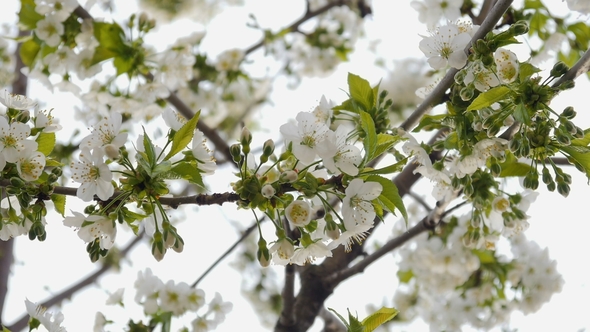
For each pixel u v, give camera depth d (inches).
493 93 99.1
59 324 103.6
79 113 121.8
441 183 103.8
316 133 98.9
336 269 110.5
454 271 113.0
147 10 143.8
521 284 112.9
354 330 100.1
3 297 115.4
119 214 99.0
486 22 100.4
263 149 98.9
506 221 105.3
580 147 99.7
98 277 143.5
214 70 137.6
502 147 101.0
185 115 115.6
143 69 113.7
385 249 109.8
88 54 112.4
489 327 113.0
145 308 110.1
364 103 103.3
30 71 112.4
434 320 114.3
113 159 99.1
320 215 102.7
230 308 111.0
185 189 143.8
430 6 110.3
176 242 98.7
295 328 109.6
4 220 100.7
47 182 99.5
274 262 99.7
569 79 100.0
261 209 98.7
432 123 102.0
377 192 98.3
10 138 99.3
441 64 101.1
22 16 111.7
